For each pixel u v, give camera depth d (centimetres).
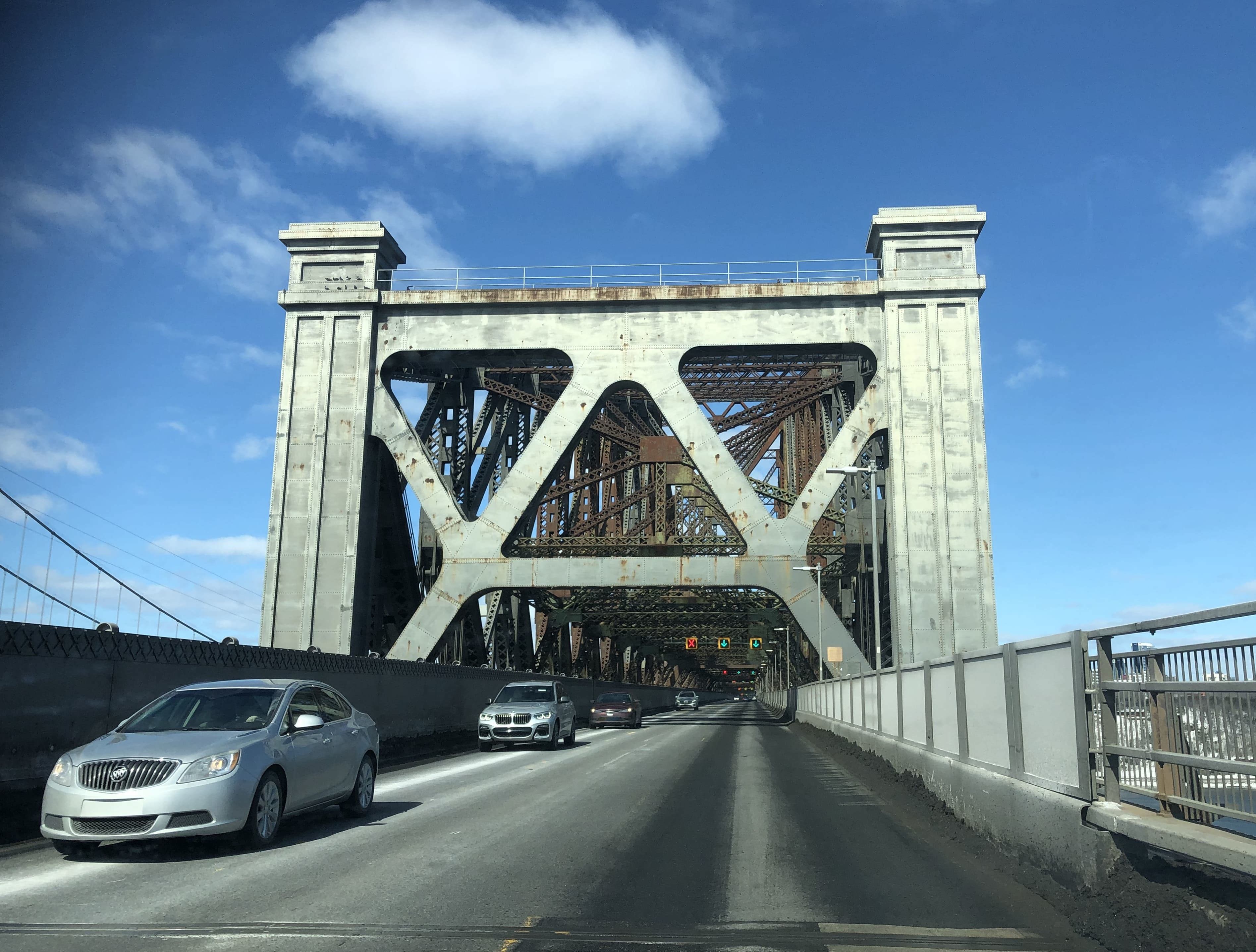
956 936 630
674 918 670
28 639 1129
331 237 3888
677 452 4772
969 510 3519
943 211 3728
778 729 4456
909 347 3662
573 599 5488
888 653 4044
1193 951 526
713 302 3791
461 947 584
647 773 1827
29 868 822
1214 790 561
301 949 573
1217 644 551
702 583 3644
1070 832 743
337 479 3719
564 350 3822
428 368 4138
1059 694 805
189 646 1495
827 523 4941
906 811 1309
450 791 1490
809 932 636
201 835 841
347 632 3578
